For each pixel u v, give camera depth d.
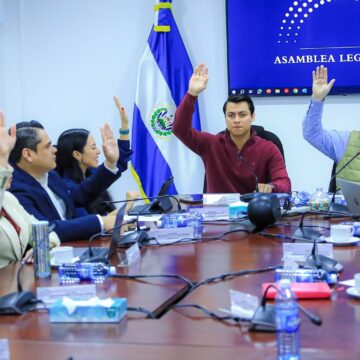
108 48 4.58
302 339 1.05
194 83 3.34
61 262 1.75
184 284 1.48
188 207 2.85
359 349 1.00
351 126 4.33
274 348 1.02
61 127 4.66
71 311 1.20
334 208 2.62
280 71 4.34
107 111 4.61
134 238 2.02
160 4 4.37
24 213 2.12
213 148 3.44
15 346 1.08
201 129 4.46
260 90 4.36
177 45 4.39
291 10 4.28
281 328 0.98
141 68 4.42
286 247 1.72
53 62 4.64
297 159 4.40
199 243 2.04
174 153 4.44
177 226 2.24
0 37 4.64
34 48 4.65
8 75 4.68
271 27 4.31
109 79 4.59
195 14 4.45
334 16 4.26
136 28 4.54
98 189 3.09
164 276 1.56
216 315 1.21
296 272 1.44
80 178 3.33
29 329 1.17
